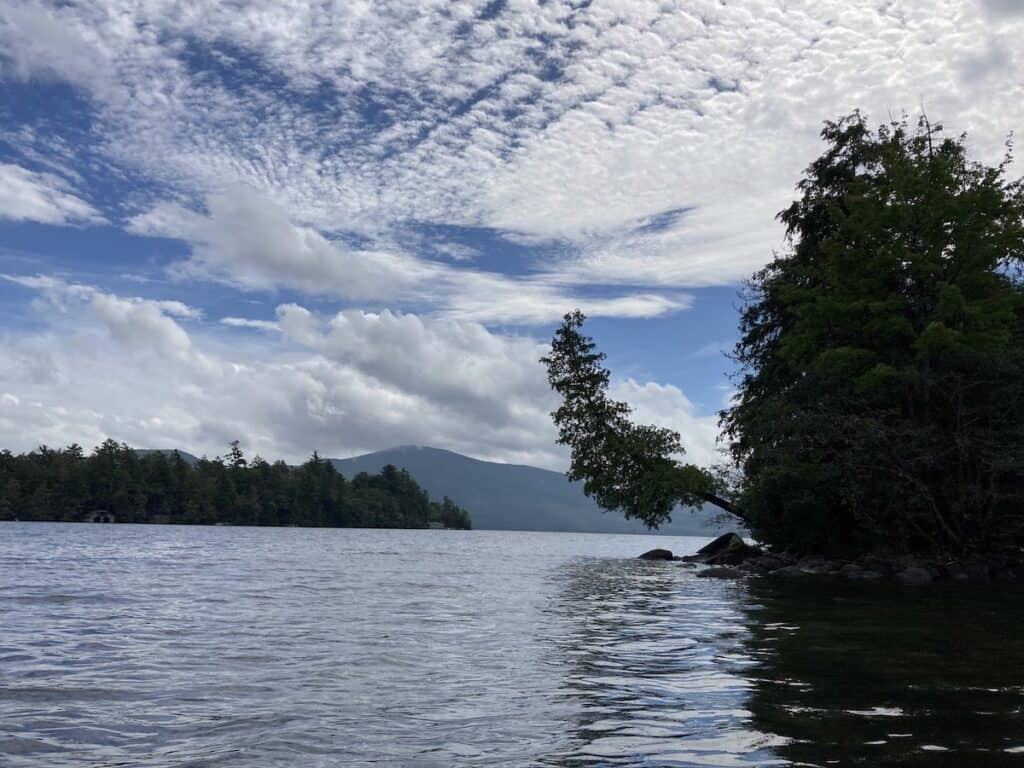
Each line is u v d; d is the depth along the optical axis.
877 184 34.53
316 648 9.90
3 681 7.68
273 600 16.31
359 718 6.28
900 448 26.08
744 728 6.01
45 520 150.12
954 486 26.80
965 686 7.68
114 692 7.19
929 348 26.92
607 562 39.44
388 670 8.41
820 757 5.25
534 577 26.05
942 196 28.77
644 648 10.20
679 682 7.86
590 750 5.41
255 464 189.25
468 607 15.53
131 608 14.52
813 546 30.75
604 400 46.53
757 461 34.09
